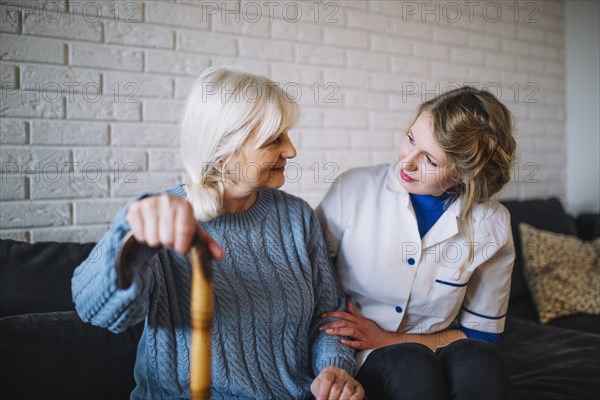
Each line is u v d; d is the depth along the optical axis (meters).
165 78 1.57
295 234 1.10
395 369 0.93
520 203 2.23
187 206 0.70
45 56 1.39
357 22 1.96
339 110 1.93
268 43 1.75
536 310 1.95
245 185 0.98
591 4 2.54
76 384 1.00
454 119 1.07
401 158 1.17
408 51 2.10
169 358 0.92
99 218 1.48
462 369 0.89
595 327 1.75
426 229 1.22
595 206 2.57
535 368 1.33
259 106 0.93
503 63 2.42
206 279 0.70
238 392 0.95
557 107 2.65
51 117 1.40
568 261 1.99
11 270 1.16
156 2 1.54
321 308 1.14
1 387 0.93
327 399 0.90
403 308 1.19
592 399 1.15
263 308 1.00
